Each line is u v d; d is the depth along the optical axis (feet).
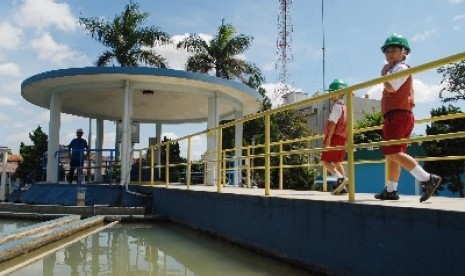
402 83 15.39
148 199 41.96
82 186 46.24
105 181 62.69
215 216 27.30
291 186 83.35
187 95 55.01
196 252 22.94
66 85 49.16
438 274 11.50
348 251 14.87
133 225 35.81
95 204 43.62
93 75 44.98
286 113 107.86
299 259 17.74
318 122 126.72
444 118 18.37
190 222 32.22
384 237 13.34
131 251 23.73
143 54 79.56
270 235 20.12
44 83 48.60
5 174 57.67
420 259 12.05
